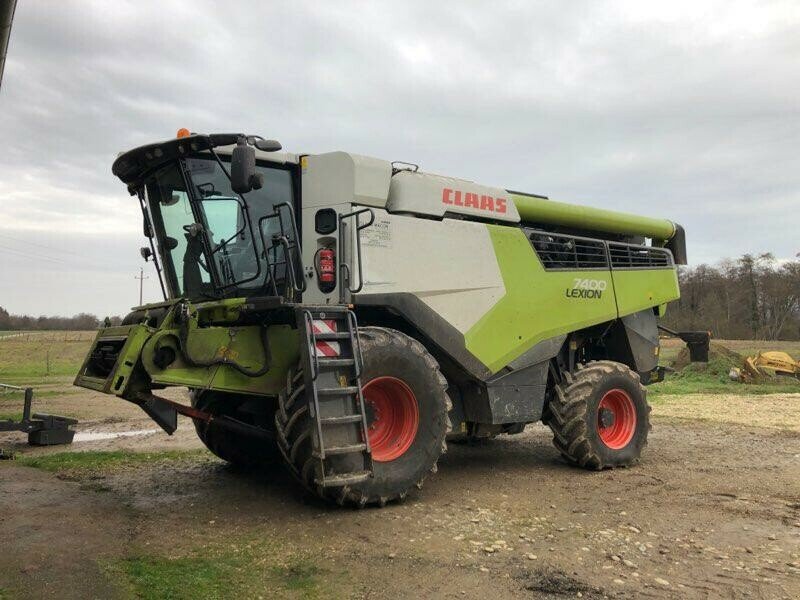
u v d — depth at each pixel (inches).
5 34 211.2
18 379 880.3
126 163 233.9
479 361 247.6
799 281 2657.5
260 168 231.3
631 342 323.0
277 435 203.9
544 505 216.2
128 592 134.6
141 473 261.1
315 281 223.5
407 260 229.5
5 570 144.5
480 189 262.8
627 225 332.2
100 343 228.2
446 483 249.0
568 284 286.0
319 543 171.6
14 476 248.4
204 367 202.2
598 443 274.8
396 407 217.0
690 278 2839.6
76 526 180.7
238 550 165.2
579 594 140.6
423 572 152.2
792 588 144.5
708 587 144.7
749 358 816.9
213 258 224.2
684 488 242.8
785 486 246.4
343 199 223.1
